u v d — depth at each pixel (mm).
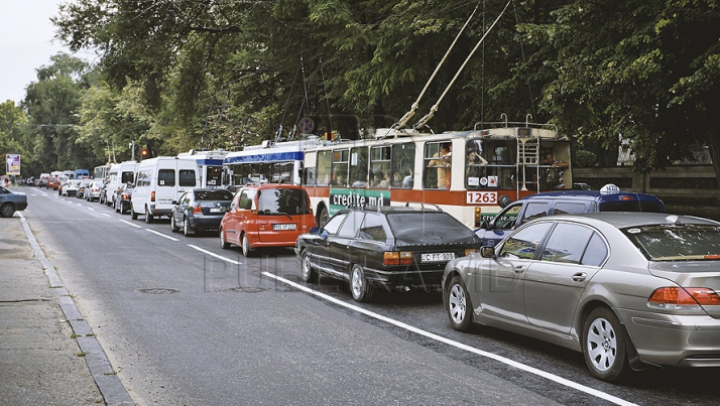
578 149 30094
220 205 23797
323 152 22734
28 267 14117
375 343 8312
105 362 7098
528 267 7672
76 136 99938
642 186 23906
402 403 6004
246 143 43625
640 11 12602
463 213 15695
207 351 7902
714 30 12281
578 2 13539
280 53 28656
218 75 34219
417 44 22094
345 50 24547
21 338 8062
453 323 9117
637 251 6539
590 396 6160
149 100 33812
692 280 6000
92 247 19891
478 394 6246
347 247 11484
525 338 8594
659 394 6211
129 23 29672
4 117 129125
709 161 24922
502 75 22047
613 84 13148
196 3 29812
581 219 7355
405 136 18125
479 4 20672
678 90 12148
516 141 15945
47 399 5871
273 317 9898
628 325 6297
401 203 17875
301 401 6074
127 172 42250
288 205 17625
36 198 61469
